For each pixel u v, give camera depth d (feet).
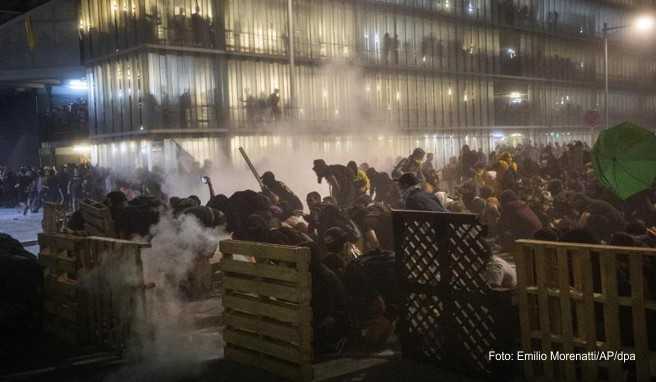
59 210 44.73
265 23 90.68
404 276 22.26
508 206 31.89
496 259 23.68
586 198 31.24
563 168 60.85
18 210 94.48
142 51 79.87
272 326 21.57
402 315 22.45
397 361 22.33
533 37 140.26
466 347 20.59
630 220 32.01
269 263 21.90
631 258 17.49
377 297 24.00
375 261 24.30
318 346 22.81
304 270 20.48
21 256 27.81
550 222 33.73
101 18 86.38
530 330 19.67
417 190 27.35
